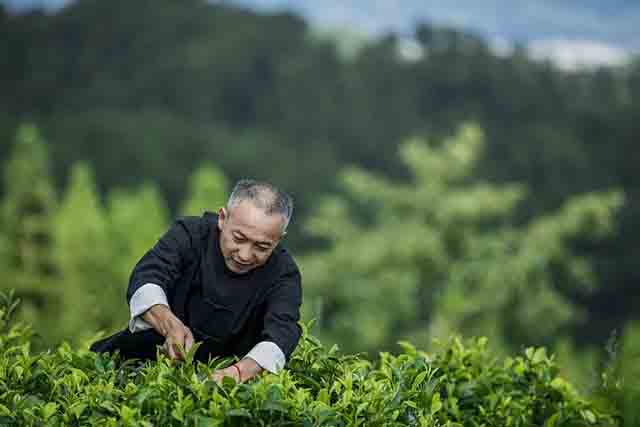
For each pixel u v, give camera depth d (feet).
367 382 27.71
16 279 254.88
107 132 594.24
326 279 276.21
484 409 31.58
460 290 277.23
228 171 575.79
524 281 277.64
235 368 26.71
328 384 27.84
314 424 24.94
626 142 614.75
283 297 28.71
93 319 165.27
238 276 28.55
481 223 326.03
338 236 292.40
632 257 469.57
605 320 456.04
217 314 28.71
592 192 545.44
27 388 27.02
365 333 261.44
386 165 644.27
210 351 29.25
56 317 240.94
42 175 289.12
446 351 33.40
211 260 28.55
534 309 277.64
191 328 28.91
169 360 26.61
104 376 27.12
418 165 299.38
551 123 655.76
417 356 32.27
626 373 33.30
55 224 270.46
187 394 25.34
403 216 296.71
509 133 622.54
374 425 25.93
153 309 27.40
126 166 558.97
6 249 265.75
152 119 653.30
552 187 545.44
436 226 291.38
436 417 30.17
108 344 29.91
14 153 291.38
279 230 27.20
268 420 24.75
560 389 32.91
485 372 33.06
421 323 279.28
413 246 280.10
